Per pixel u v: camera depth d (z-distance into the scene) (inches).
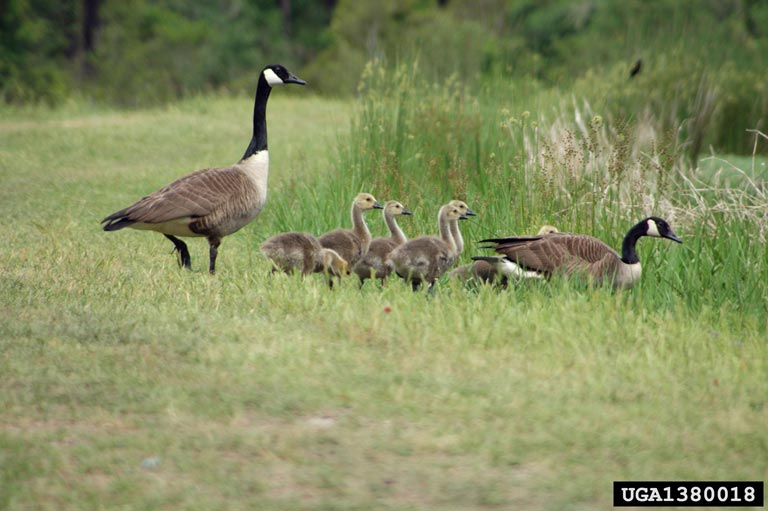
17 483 386.6
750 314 682.2
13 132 1702.8
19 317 589.0
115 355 528.1
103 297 639.1
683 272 761.6
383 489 395.5
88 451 416.5
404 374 516.4
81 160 1446.9
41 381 489.4
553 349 561.9
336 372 511.5
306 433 443.8
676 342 584.1
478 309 634.8
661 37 1510.8
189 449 423.8
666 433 455.8
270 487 394.0
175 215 720.3
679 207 901.8
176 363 520.7
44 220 987.3
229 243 941.8
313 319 609.6
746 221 828.6
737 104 1347.2
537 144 917.2
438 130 1042.7
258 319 602.9
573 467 420.5
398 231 813.9
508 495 394.0
